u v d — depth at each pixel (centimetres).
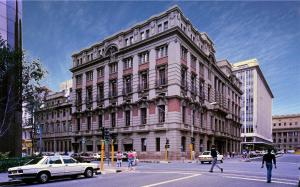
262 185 1385
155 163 3566
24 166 1662
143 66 4706
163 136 4253
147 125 4481
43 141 7662
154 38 4525
